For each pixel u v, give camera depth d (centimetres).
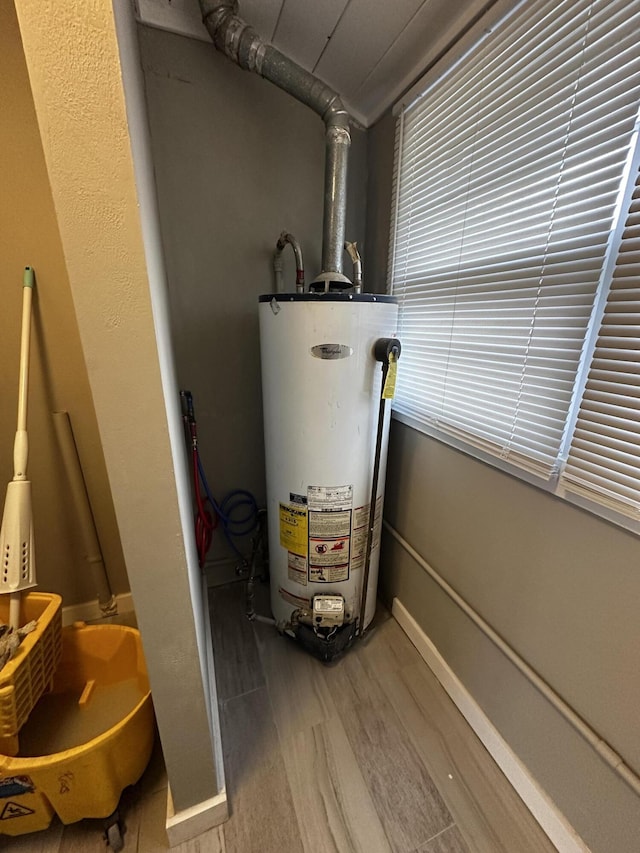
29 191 111
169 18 114
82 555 147
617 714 75
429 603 135
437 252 117
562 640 85
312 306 102
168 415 66
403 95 126
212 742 89
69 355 127
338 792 99
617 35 65
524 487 91
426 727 116
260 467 169
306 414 112
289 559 133
